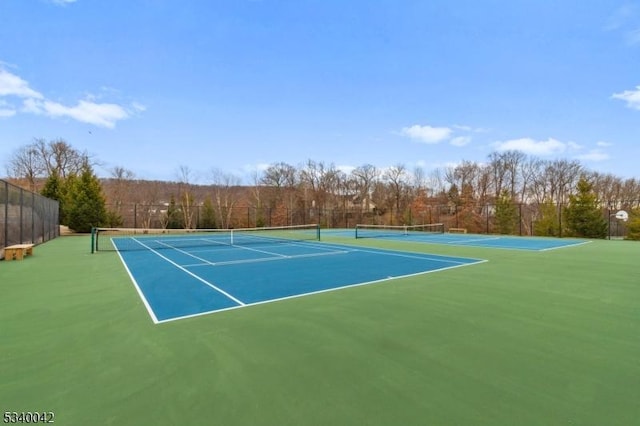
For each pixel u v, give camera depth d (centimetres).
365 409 256
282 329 438
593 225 2644
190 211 3562
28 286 704
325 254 1275
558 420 240
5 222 1166
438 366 329
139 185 4469
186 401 268
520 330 432
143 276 817
